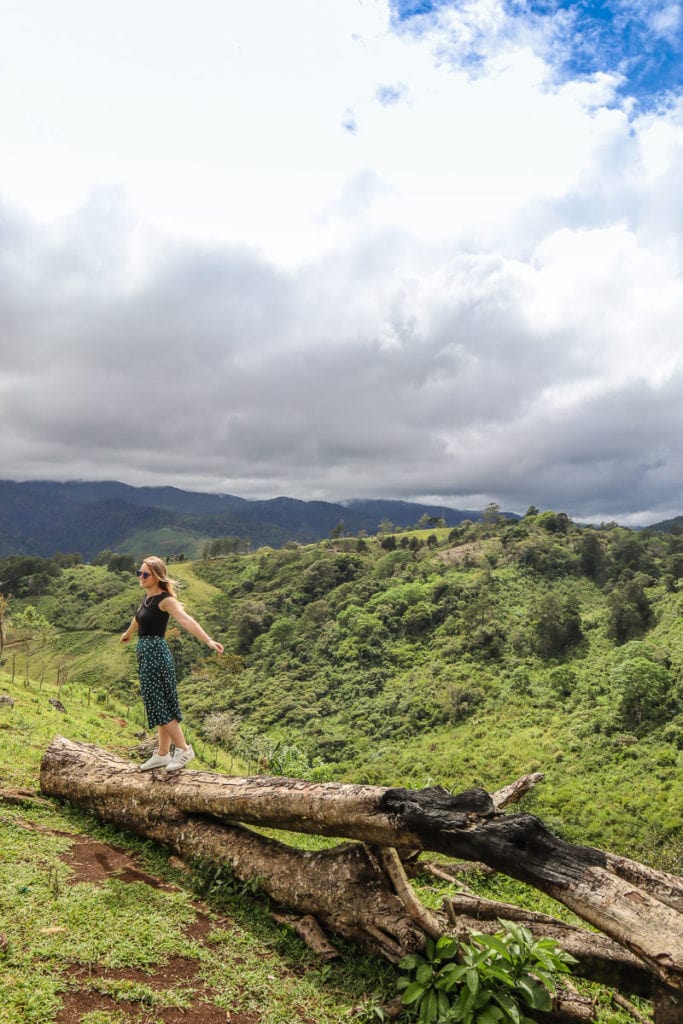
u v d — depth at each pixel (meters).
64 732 13.78
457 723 69.44
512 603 96.25
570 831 45.69
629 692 62.81
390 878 4.60
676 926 3.51
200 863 5.25
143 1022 3.16
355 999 3.81
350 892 4.55
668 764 52.84
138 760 13.38
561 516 138.62
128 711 27.47
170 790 5.75
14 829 5.54
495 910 4.92
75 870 4.94
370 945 4.31
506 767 57.25
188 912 4.47
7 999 3.12
